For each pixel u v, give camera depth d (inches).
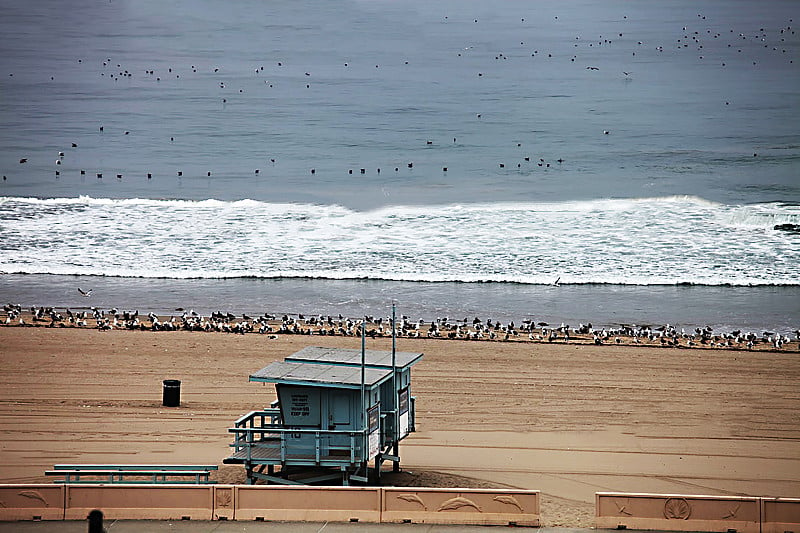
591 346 6609.3
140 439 4626.0
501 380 5767.7
